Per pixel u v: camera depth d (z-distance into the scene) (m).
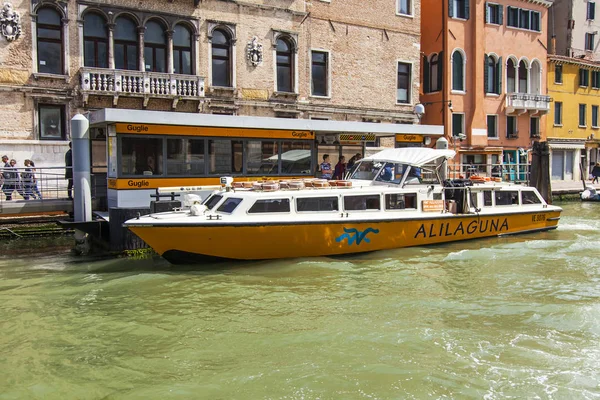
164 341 7.12
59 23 19.09
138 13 20.25
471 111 30.83
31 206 13.84
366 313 8.16
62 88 19.00
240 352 6.75
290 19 23.73
